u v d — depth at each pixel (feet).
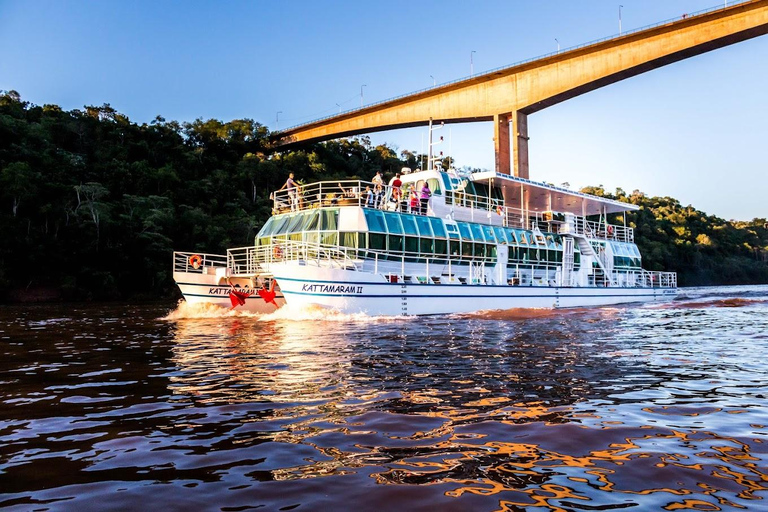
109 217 190.19
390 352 40.11
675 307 100.94
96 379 30.99
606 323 65.10
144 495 14.11
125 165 237.45
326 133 305.32
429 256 81.82
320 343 46.06
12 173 186.80
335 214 76.54
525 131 211.00
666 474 15.26
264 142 340.39
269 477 15.30
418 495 13.93
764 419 20.97
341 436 19.02
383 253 76.33
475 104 222.28
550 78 196.24
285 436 19.15
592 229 125.70
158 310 116.57
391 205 84.84
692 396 25.09
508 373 31.27
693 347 43.01
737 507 13.14
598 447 17.62
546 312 83.87
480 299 82.33
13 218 177.58
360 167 343.87
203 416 22.09
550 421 20.70
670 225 387.34
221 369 33.68
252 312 85.40
